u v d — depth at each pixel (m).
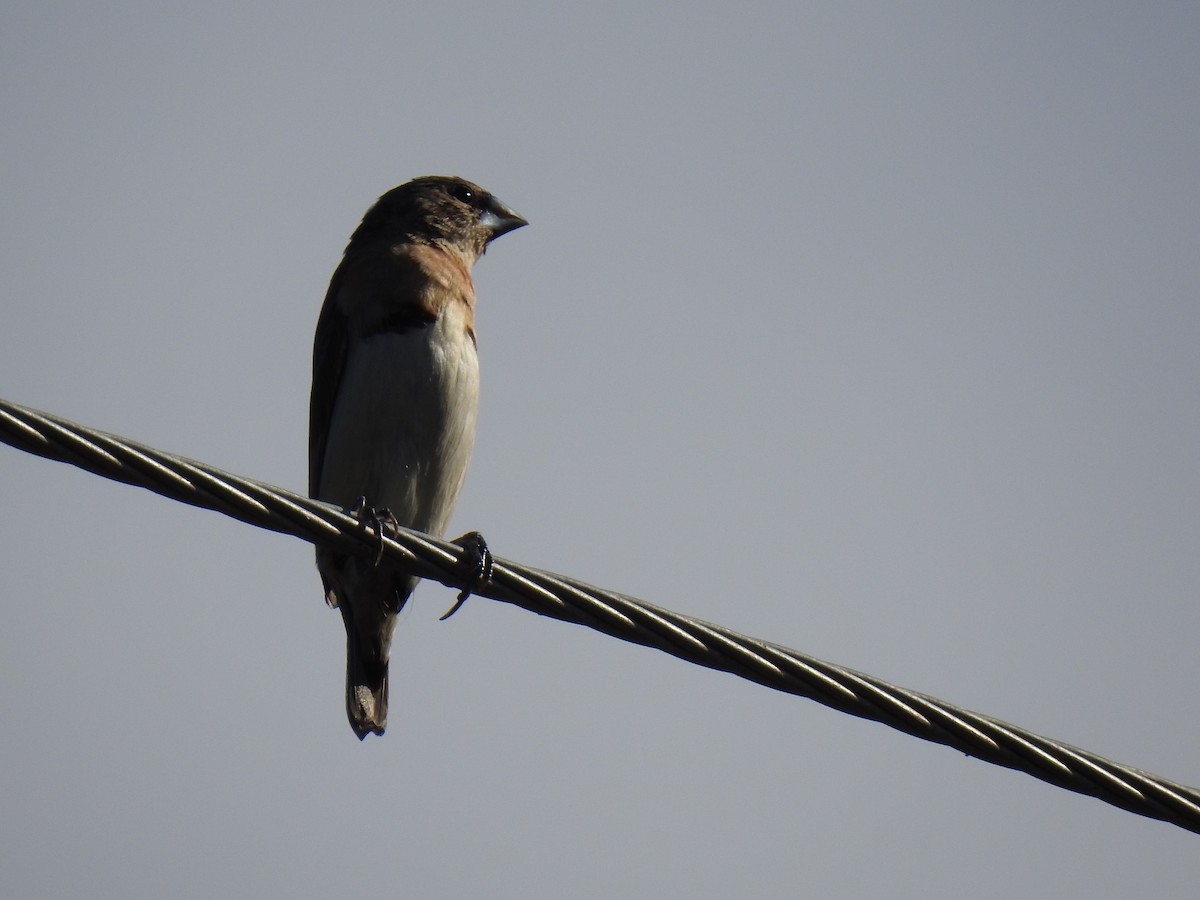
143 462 7.53
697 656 8.09
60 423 7.32
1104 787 8.19
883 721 8.12
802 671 8.05
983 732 8.12
